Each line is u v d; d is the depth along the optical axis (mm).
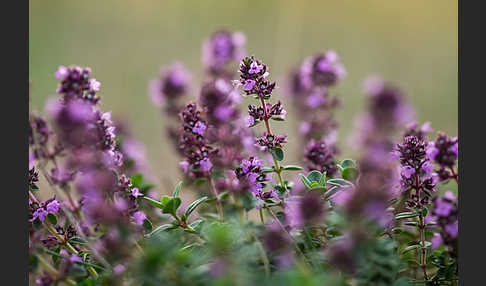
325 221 364
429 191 375
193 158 375
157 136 726
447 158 363
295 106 453
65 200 378
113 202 360
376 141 371
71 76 359
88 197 354
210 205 399
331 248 348
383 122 392
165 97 492
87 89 362
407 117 396
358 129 402
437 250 377
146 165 452
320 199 367
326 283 337
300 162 421
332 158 403
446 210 354
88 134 354
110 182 356
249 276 342
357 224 346
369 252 344
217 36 478
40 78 839
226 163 379
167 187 429
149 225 373
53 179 356
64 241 369
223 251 350
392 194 364
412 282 365
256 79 382
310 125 439
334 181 374
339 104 450
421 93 843
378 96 397
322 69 443
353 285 353
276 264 354
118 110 818
